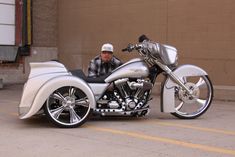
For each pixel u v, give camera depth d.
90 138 6.54
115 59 8.57
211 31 12.02
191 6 12.44
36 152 5.73
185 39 12.62
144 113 7.98
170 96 8.11
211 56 12.05
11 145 6.10
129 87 7.81
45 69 7.45
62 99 7.23
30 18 15.89
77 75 7.69
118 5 14.41
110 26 14.69
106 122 7.88
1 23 15.38
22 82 16.02
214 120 8.20
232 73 11.62
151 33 13.47
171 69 8.13
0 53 15.38
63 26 16.39
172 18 12.91
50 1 16.44
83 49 15.66
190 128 7.37
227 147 6.05
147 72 7.91
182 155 5.62
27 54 15.99
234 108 9.82
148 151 5.80
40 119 8.09
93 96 7.36
